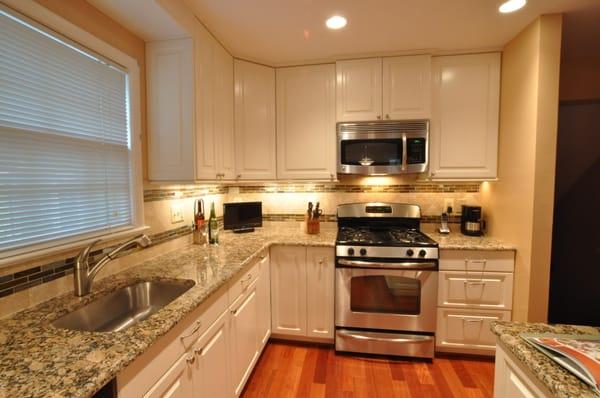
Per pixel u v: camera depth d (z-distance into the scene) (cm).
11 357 78
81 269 121
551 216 178
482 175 220
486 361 208
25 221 108
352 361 210
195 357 117
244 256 177
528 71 183
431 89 221
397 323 210
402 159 221
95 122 136
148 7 134
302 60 231
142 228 161
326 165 235
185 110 165
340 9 162
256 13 164
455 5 160
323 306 221
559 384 62
